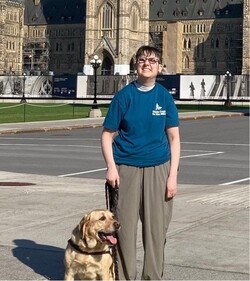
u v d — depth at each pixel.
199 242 14.20
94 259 9.54
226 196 21.06
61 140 47.91
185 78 130.88
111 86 137.88
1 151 38.66
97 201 19.72
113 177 10.20
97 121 68.25
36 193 21.53
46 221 16.41
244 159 36.03
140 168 10.35
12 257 12.87
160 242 10.41
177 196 21.00
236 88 128.75
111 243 9.33
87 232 9.40
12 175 27.50
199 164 33.22
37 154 37.25
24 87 135.38
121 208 10.32
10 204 19.09
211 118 80.06
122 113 10.32
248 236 14.82
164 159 10.43
